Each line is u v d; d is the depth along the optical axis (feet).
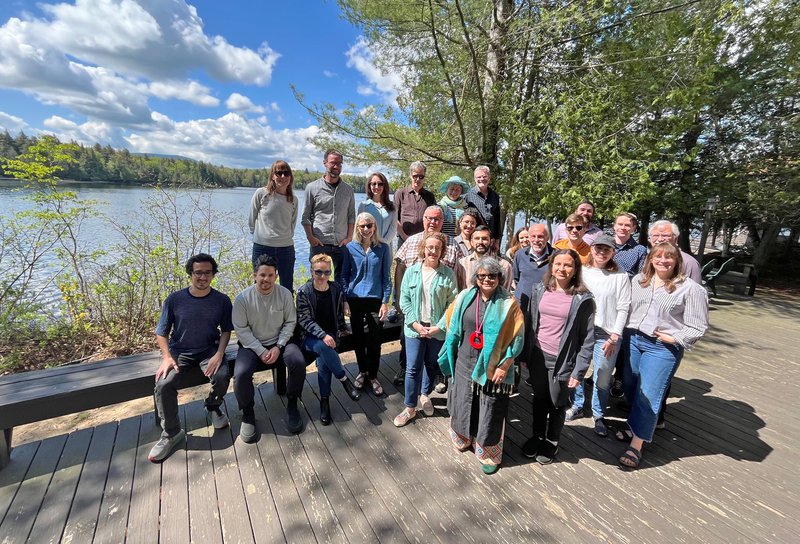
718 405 10.19
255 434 7.82
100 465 7.01
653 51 15.94
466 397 7.27
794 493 6.75
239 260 17.54
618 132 16.43
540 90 18.37
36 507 5.99
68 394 7.04
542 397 7.34
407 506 6.20
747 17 21.16
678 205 26.89
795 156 25.48
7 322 12.74
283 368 9.50
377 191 11.88
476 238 8.75
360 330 9.83
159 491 6.40
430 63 17.11
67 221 14.16
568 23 15.40
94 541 5.42
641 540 5.63
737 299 24.35
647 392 7.34
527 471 7.17
